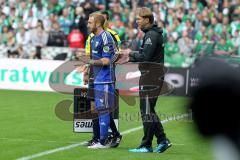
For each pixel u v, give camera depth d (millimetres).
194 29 51500
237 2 54156
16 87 50094
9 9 57562
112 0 56656
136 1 55750
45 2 58125
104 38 21828
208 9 53781
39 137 26188
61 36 53125
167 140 22156
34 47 51594
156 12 54000
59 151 22281
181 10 54094
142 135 27547
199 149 23312
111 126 23266
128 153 21891
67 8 55781
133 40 44562
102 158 20688
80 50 50094
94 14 21969
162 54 21281
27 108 37969
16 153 21641
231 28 50812
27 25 55781
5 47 52656
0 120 32219
